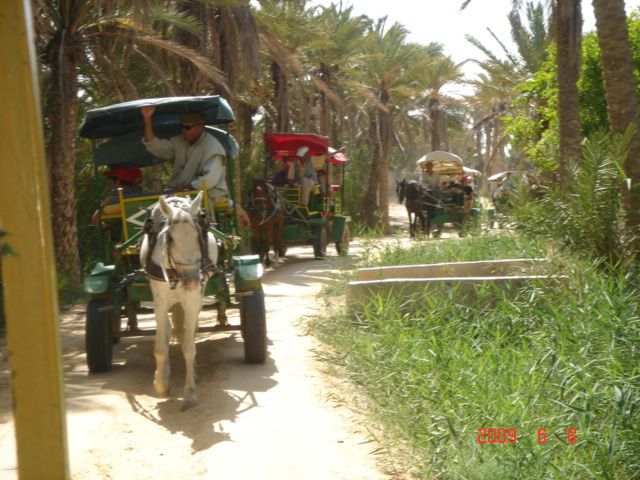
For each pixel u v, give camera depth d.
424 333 8.02
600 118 17.58
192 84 19.19
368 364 7.44
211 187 7.96
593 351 6.41
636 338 6.16
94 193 17.53
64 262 14.36
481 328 8.07
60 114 14.05
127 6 14.03
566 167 10.44
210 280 7.20
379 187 40.25
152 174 14.95
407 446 5.50
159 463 5.17
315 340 8.95
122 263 7.56
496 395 5.87
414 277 10.63
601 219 9.32
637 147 10.12
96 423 5.96
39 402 2.46
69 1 13.77
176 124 9.07
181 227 5.95
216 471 4.93
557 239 9.82
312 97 33.72
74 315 12.06
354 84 32.09
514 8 16.11
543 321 7.66
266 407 6.35
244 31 19.41
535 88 21.33
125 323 10.70
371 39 32.19
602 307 7.15
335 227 19.80
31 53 2.38
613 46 10.37
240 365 7.76
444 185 25.75
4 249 2.40
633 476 4.66
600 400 5.41
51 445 2.47
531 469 4.68
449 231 28.84
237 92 22.86
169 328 6.59
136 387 7.20
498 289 8.55
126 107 8.05
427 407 6.01
